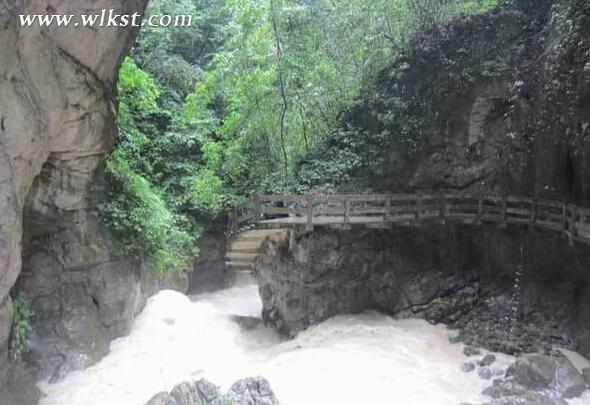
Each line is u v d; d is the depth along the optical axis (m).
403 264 14.30
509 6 15.15
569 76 12.33
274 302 14.14
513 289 13.52
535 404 8.44
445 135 15.41
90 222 10.27
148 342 11.41
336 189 15.49
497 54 14.95
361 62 16.11
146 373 10.02
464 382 9.95
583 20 11.98
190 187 17.41
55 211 9.25
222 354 11.74
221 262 19.09
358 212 13.01
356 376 9.96
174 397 7.79
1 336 6.73
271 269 14.12
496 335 12.00
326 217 13.22
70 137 8.10
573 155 12.47
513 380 9.51
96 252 10.38
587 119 11.80
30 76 6.55
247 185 16.81
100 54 8.06
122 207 11.12
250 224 14.79
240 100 15.69
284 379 9.84
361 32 15.80
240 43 15.11
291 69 15.20
